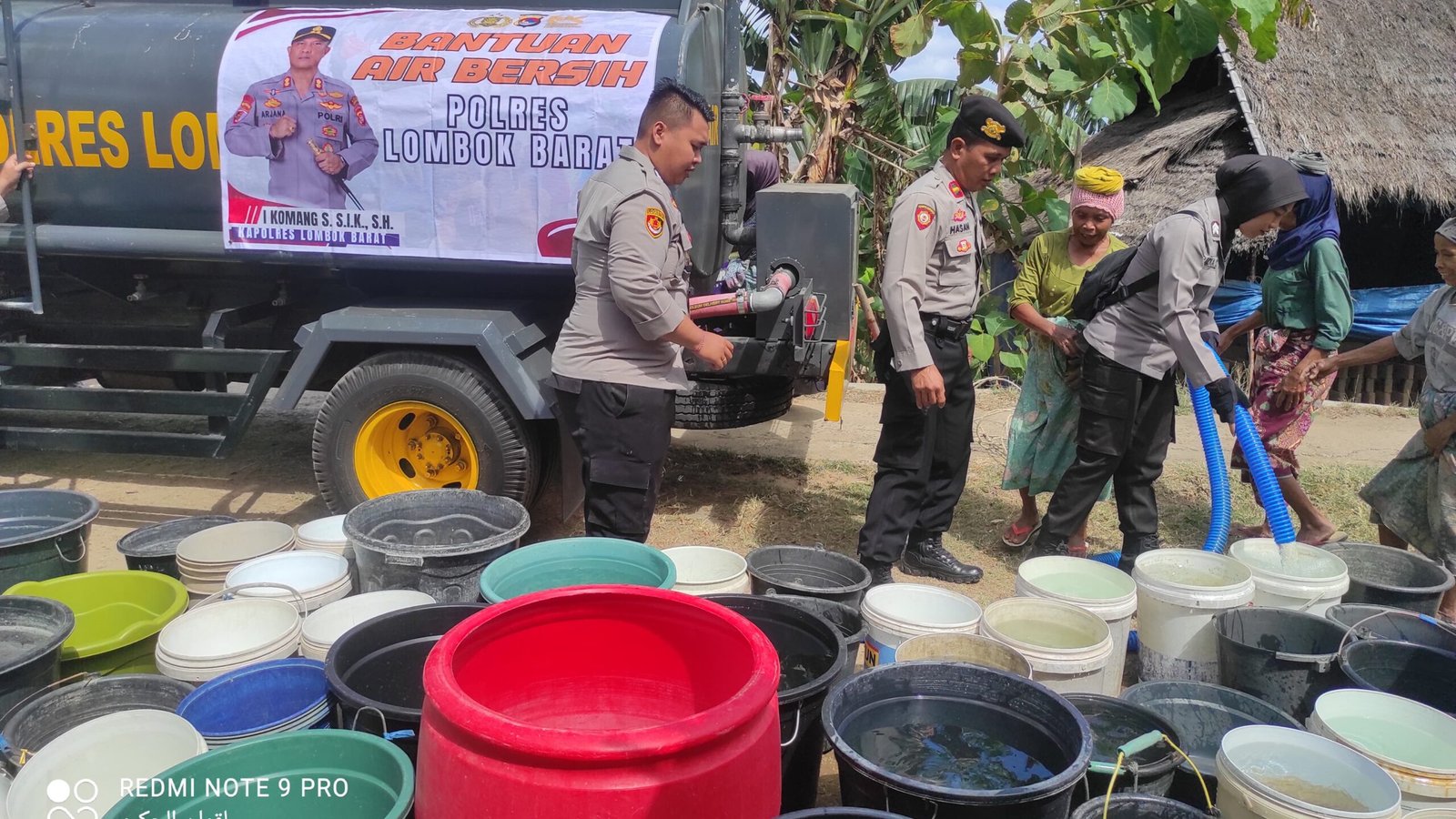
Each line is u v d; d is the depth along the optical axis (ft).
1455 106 32.40
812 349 13.25
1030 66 21.98
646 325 9.85
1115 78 21.38
